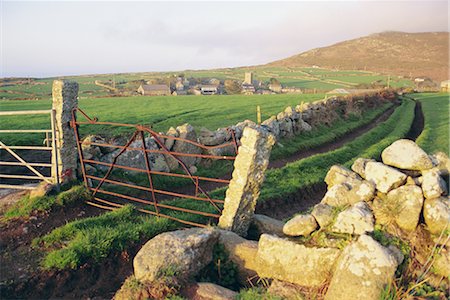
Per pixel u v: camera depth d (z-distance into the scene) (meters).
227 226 7.92
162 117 25.92
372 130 26.67
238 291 6.75
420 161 6.58
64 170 10.22
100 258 7.22
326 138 22.30
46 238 7.93
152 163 12.60
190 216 9.18
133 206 9.47
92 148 11.61
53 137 9.86
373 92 47.06
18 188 10.36
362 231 6.06
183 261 6.30
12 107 32.78
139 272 6.11
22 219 8.71
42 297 6.39
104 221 8.72
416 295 5.12
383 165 6.77
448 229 5.78
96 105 35.62
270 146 7.97
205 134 14.62
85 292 6.57
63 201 9.40
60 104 9.84
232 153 15.41
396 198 6.27
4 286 6.42
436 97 54.91
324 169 15.05
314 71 166.50
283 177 13.07
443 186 6.18
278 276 6.43
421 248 5.76
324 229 6.51
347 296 5.11
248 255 6.91
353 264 5.29
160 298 5.73
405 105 47.38
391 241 5.79
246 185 7.81
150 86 84.31
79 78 152.50
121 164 12.03
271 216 10.56
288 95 56.66
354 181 7.11
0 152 14.09
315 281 5.99
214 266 6.97
